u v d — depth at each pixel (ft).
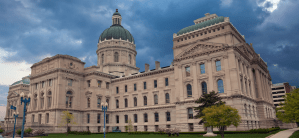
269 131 161.17
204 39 201.26
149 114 232.12
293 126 251.60
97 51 334.44
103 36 337.11
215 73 185.06
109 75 268.41
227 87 177.06
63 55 240.32
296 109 158.30
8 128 246.68
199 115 150.51
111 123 258.57
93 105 243.19
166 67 234.58
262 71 240.32
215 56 187.42
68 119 217.36
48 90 237.25
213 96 152.15
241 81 186.39
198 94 189.57
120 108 256.32
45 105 234.17
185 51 203.41
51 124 219.00
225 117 108.78
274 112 263.08
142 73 244.42
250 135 139.33
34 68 261.85
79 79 251.80
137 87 247.09
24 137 175.63
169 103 220.64
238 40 206.69
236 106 170.60
